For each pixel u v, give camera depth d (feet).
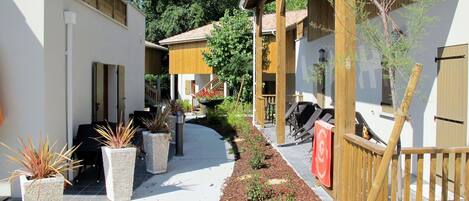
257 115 52.75
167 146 28.50
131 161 22.18
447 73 20.58
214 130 51.72
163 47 108.58
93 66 31.71
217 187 24.54
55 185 18.15
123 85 41.32
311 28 50.06
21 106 22.27
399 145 14.17
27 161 18.72
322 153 21.42
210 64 77.20
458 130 19.66
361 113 32.86
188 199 22.31
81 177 26.71
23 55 22.17
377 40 16.22
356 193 16.49
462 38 19.34
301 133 36.32
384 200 14.01
